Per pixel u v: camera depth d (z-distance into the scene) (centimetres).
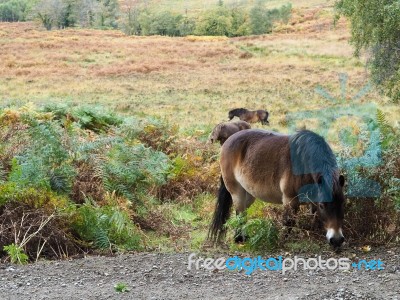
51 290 599
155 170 1069
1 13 11806
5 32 7181
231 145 805
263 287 605
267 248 757
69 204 872
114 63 4512
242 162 780
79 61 4631
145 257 743
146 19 8538
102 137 1137
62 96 3066
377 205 782
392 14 1577
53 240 806
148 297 575
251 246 758
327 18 8131
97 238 826
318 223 761
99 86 3441
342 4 1794
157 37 6888
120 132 1288
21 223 795
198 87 3412
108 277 649
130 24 8781
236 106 2773
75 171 965
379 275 633
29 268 692
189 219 1001
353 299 553
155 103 2892
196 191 1123
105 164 1012
